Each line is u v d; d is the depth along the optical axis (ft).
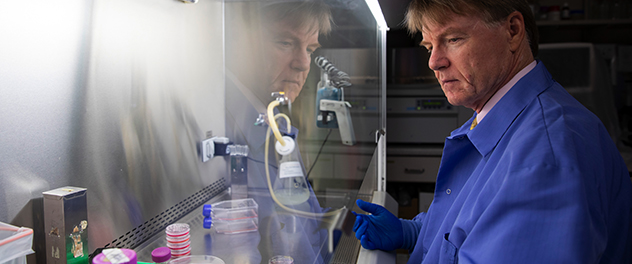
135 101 3.15
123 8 2.96
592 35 10.48
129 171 3.11
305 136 3.83
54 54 2.41
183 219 3.73
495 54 2.56
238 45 4.24
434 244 2.76
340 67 3.82
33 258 2.36
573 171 1.86
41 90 2.34
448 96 2.85
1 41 2.10
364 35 4.53
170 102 3.62
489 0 2.43
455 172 3.04
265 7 3.85
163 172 3.55
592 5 9.88
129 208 3.11
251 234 3.24
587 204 1.79
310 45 3.73
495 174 2.20
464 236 2.34
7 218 2.18
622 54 9.71
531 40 2.69
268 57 3.94
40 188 2.36
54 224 2.30
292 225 3.28
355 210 4.17
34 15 2.27
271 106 3.92
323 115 3.83
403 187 10.18
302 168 3.81
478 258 1.98
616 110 9.02
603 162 2.05
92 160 2.73
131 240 3.14
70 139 2.55
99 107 2.78
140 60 3.18
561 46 9.01
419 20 2.76
